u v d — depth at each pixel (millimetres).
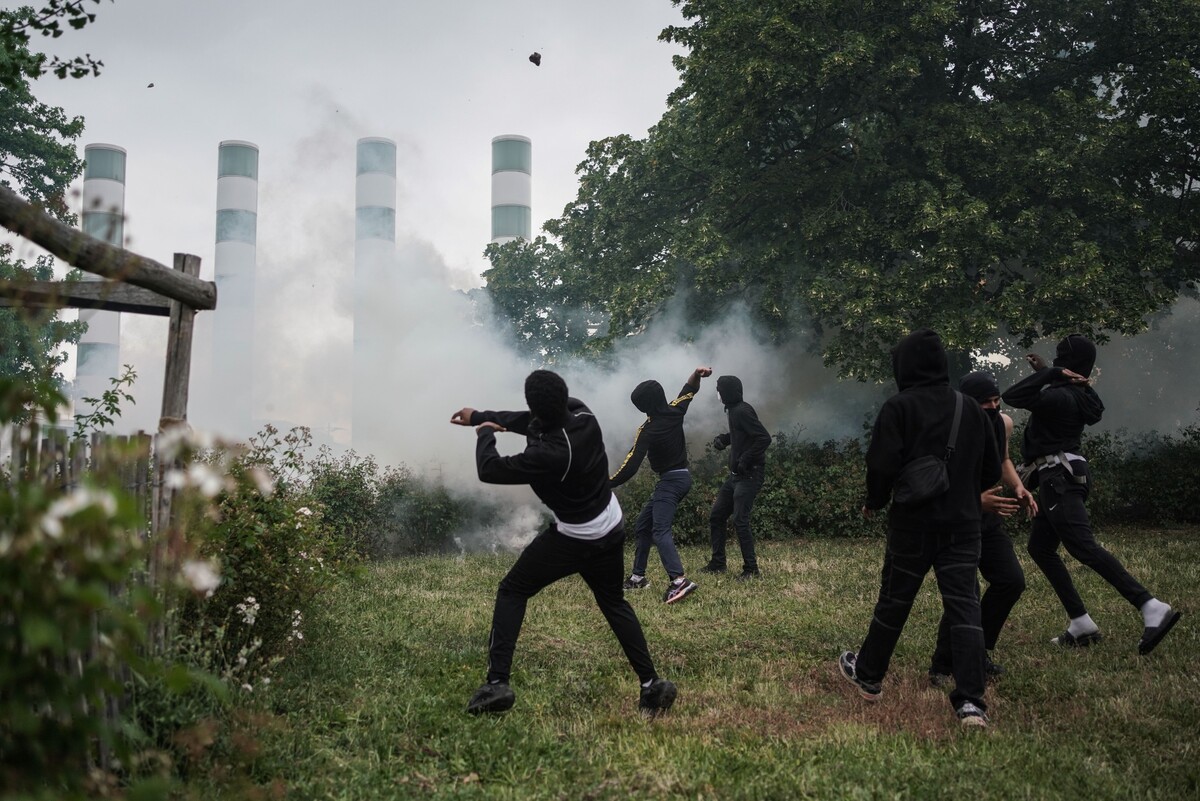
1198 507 12727
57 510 1685
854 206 14758
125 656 1902
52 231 2631
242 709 3490
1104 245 14188
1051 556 5645
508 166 51969
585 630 6227
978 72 15594
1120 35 14953
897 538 4359
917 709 4367
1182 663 5035
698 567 9375
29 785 1817
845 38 13594
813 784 3379
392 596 7512
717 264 14930
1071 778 3434
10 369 13508
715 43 14164
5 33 4652
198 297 3734
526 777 3486
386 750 3697
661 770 3518
